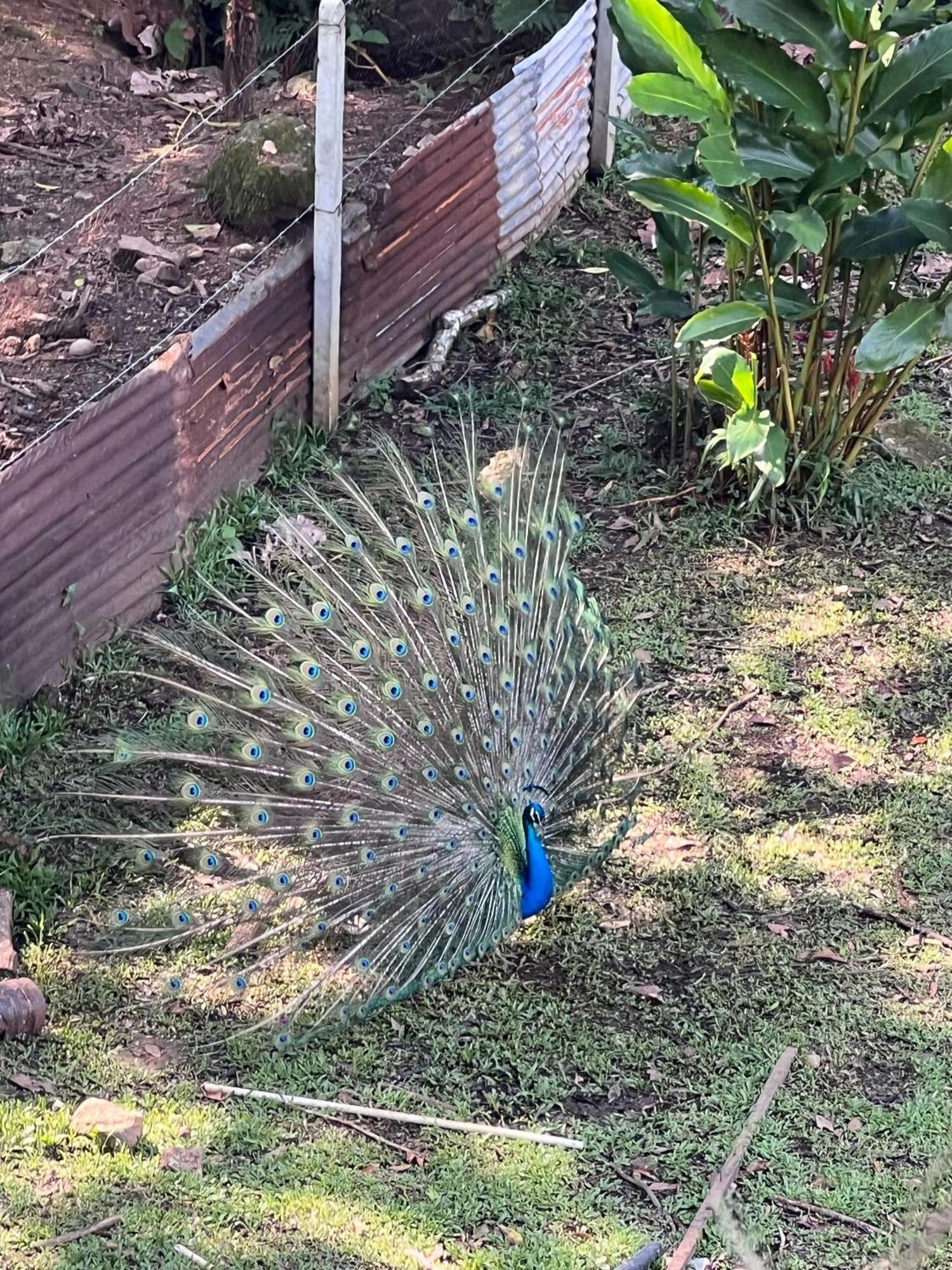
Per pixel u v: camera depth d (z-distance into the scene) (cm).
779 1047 627
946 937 664
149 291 892
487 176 953
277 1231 569
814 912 673
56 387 831
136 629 756
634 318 968
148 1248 563
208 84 1112
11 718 719
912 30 762
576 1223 574
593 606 699
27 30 1116
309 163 927
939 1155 584
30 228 938
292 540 777
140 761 691
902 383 901
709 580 815
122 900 668
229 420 817
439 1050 625
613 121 872
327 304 851
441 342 936
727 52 752
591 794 679
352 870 636
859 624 793
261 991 642
